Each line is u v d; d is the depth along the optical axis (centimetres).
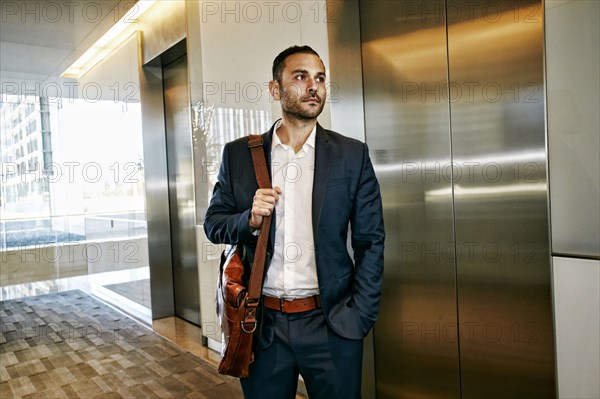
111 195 404
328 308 138
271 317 140
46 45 341
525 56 174
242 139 156
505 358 189
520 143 178
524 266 180
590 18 139
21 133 351
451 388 211
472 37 192
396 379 235
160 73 423
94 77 372
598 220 141
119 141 400
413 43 216
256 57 279
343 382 139
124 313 418
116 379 287
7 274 384
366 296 141
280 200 144
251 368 142
